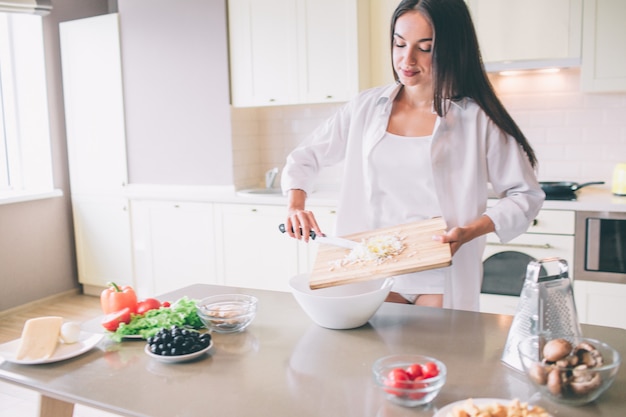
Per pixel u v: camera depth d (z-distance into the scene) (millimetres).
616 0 3139
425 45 1686
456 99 1753
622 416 1053
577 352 1128
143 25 4289
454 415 999
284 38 3854
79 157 4707
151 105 4344
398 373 1128
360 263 1543
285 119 4344
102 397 1172
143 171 4445
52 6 4484
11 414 2879
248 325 1561
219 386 1206
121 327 1458
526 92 3658
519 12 3336
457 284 1884
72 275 4902
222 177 4148
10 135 4723
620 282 3016
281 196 3852
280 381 1223
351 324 1499
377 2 3758
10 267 4422
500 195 1936
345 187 2004
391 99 1870
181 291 1906
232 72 4055
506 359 1281
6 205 4375
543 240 3137
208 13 4039
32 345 1373
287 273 3873
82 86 4609
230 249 4070
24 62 4637
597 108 3510
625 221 2963
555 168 3658
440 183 1836
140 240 4477
